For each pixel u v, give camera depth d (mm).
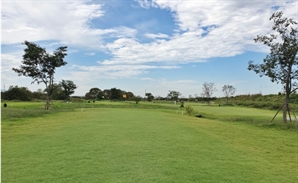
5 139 9992
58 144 9039
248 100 72812
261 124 18984
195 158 7688
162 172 6152
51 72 32125
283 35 19297
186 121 19750
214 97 97125
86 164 6605
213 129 15516
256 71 21016
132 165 6637
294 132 15375
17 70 30125
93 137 10516
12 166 6359
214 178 5914
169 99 97125
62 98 73875
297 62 19031
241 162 7578
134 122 16406
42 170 6062
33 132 11789
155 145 9266
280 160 8180
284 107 19547
